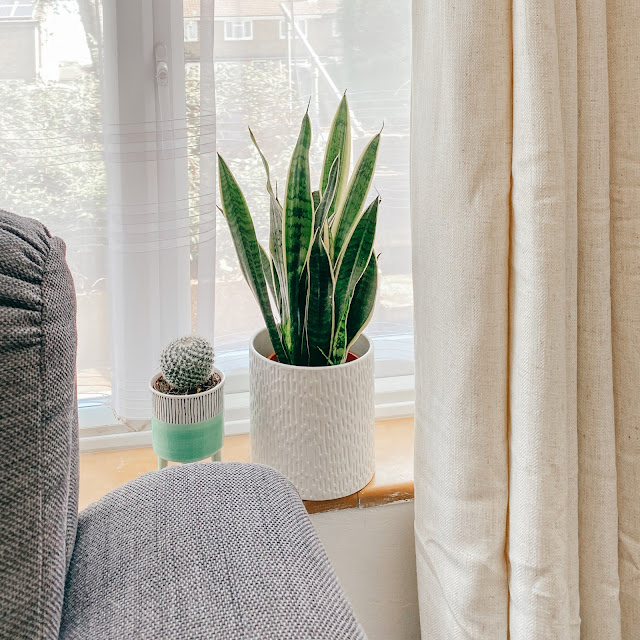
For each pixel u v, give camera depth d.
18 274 0.63
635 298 0.87
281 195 1.13
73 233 1.06
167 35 1.00
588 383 0.87
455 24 0.80
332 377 0.96
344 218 0.98
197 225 1.07
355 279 0.96
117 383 1.11
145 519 0.66
